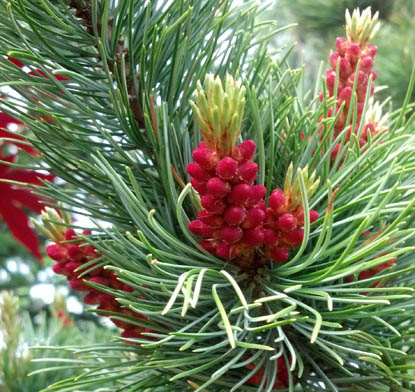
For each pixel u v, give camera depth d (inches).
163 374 12.3
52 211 13.6
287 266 11.9
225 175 10.9
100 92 13.4
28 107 12.3
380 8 34.2
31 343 20.5
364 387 12.5
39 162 13.4
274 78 14.3
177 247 11.7
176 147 12.8
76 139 12.8
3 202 20.8
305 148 12.9
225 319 9.7
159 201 12.7
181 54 12.3
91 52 13.3
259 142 11.8
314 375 12.9
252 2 14.6
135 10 13.4
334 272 11.0
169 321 12.1
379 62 29.7
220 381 12.2
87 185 13.0
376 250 11.6
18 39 13.0
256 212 11.4
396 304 12.4
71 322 22.1
